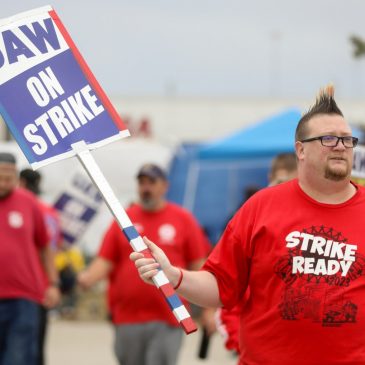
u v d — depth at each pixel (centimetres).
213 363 3453
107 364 3425
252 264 1370
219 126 10150
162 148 4516
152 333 2378
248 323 1377
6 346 2470
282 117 4031
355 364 1308
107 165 4609
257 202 1381
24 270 2478
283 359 1327
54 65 1380
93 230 4450
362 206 1345
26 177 2902
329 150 1327
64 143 1361
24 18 1384
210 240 4300
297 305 1320
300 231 1335
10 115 1356
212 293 1382
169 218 2427
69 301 4688
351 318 1309
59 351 3738
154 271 1277
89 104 1377
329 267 1320
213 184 4325
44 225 2566
